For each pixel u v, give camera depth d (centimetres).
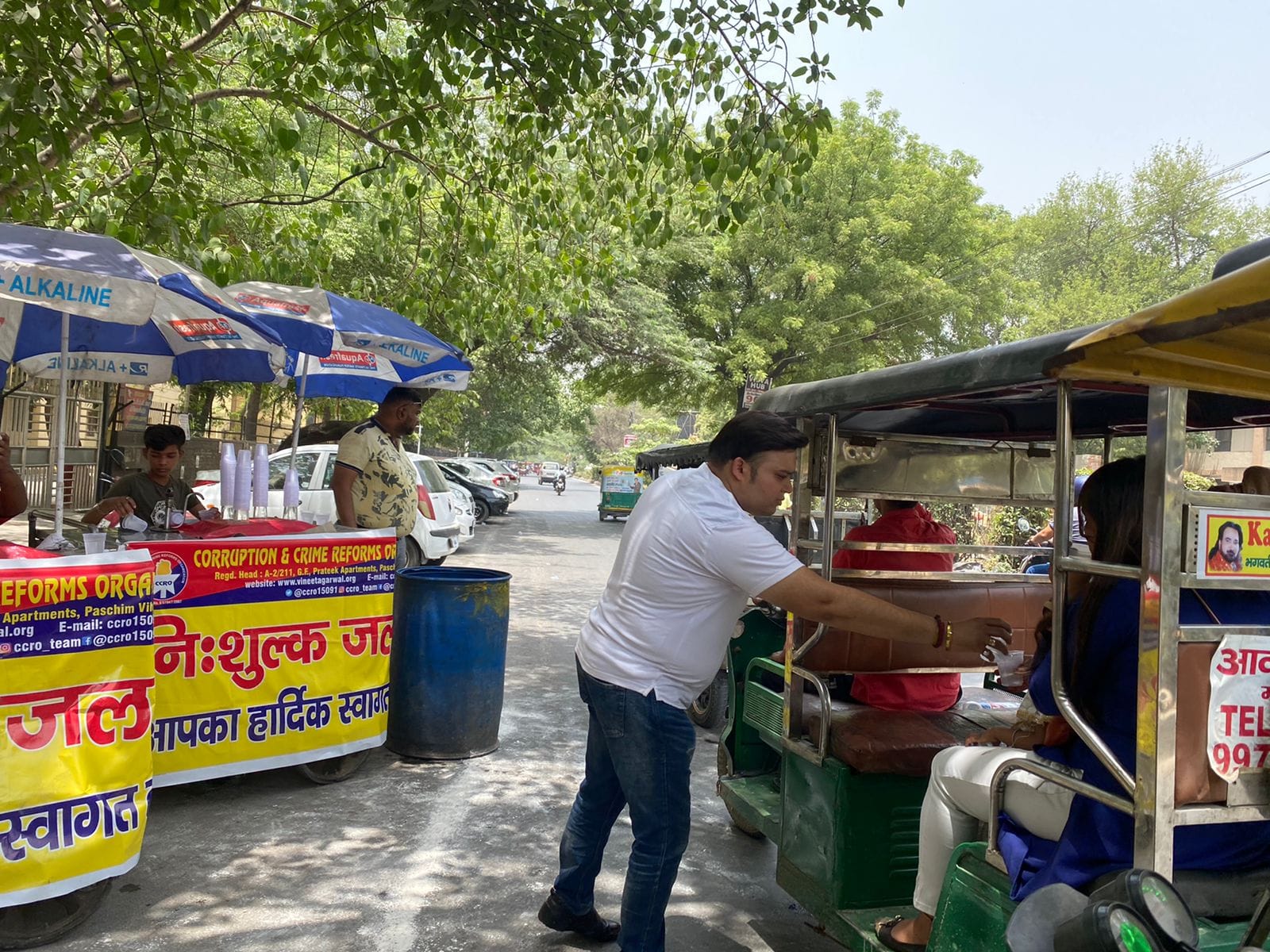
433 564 1183
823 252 2233
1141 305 2548
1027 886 207
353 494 554
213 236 765
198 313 493
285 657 450
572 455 11731
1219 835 203
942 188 2320
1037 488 393
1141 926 141
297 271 771
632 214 720
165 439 559
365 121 790
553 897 327
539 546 1848
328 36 597
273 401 1692
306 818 431
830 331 2158
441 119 697
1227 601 195
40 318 590
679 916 357
